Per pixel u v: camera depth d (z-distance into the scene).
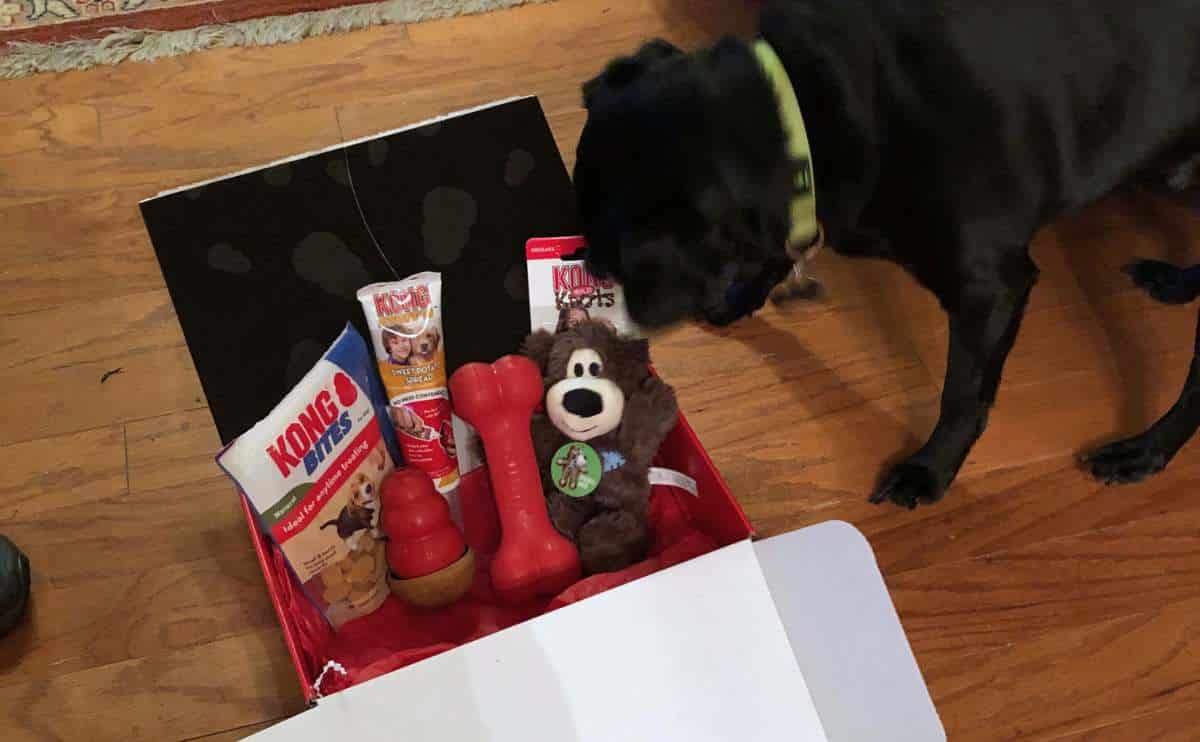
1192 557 1.09
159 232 1.00
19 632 1.04
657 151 0.81
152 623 1.05
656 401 0.95
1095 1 0.91
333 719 0.75
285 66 1.46
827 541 0.84
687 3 1.52
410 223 1.04
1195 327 1.25
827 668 0.79
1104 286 1.28
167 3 1.49
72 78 1.44
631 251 0.81
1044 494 1.13
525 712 0.76
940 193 0.89
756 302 1.21
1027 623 1.06
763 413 1.19
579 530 0.96
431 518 0.92
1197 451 1.16
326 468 0.86
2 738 0.98
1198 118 0.99
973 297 0.96
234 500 1.12
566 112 1.42
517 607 0.97
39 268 1.27
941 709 1.01
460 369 0.91
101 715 1.00
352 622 0.97
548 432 0.96
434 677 0.76
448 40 1.49
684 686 0.76
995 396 1.08
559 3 1.52
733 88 0.83
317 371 0.83
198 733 0.99
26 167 1.36
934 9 0.88
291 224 1.02
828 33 0.86
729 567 0.80
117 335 1.22
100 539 1.09
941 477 1.10
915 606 1.07
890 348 1.23
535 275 0.96
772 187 0.83
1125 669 1.03
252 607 1.06
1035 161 0.92
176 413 1.17
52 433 1.15
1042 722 1.00
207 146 1.38
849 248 1.00
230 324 0.99
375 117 1.41
